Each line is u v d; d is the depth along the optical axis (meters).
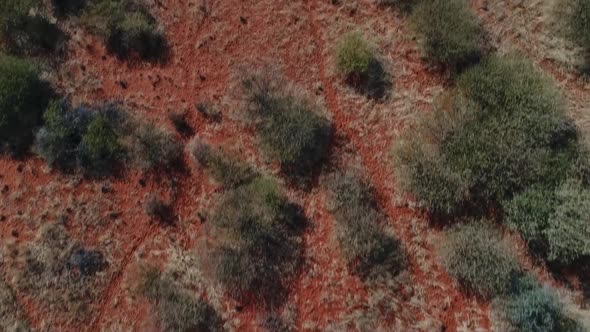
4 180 14.06
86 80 14.45
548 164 12.96
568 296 12.67
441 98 13.74
